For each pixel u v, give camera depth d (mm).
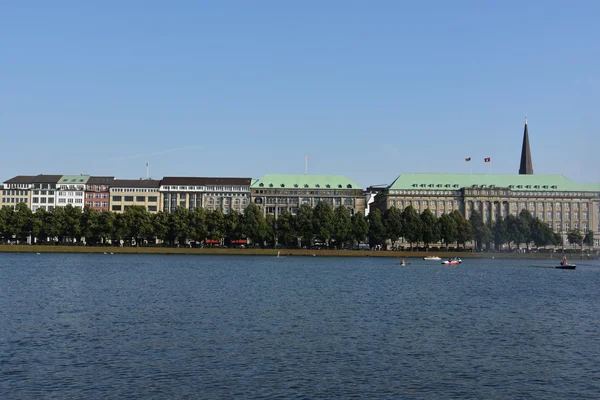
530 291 119500
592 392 48844
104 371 52062
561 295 112312
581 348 63531
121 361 55188
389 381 50594
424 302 98750
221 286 118938
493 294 112875
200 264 191000
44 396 45750
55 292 104875
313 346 62125
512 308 93188
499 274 169750
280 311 85250
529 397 47500
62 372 51656
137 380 49688
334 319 79000
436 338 67625
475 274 167875
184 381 49594
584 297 109375
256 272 159250
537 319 82188
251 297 101188
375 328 73000
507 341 66750
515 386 50031
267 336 66688
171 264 187625
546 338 68750
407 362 56625
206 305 90312
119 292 106000
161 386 48250
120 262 193875
